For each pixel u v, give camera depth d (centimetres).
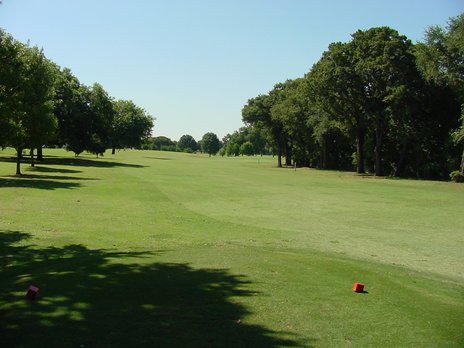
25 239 1333
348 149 7881
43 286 705
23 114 3516
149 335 521
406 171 6203
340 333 558
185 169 6066
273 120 8719
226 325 562
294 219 1959
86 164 6297
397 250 1358
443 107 5494
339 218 2016
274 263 942
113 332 526
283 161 11788
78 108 6825
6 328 531
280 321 586
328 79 5625
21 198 2242
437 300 731
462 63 4666
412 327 593
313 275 850
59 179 3525
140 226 1639
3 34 2978
